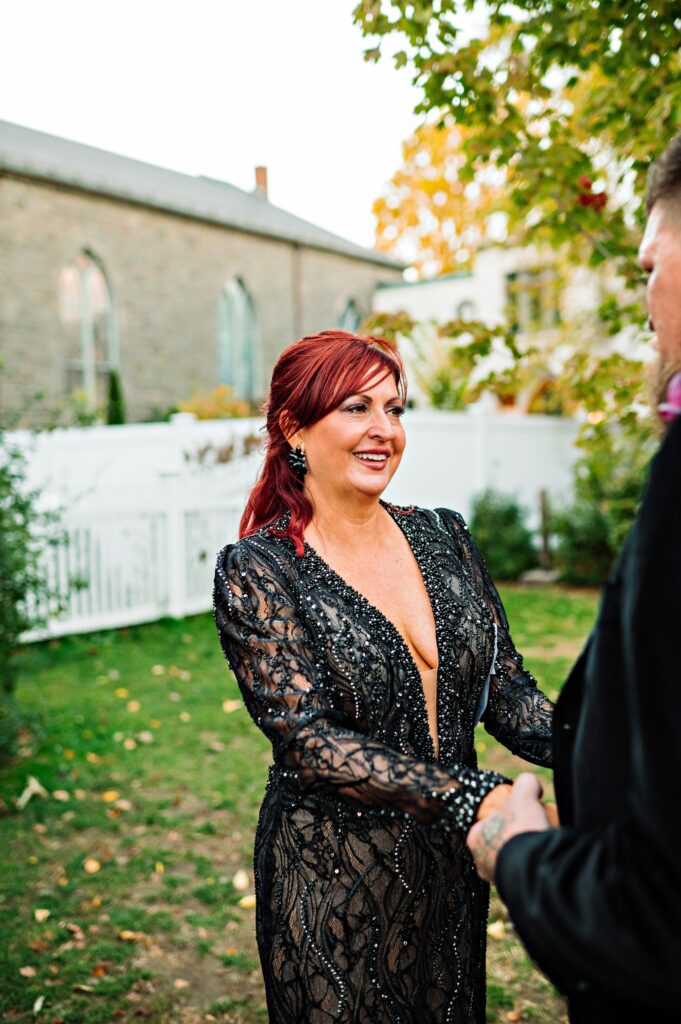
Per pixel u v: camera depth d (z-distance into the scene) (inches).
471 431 547.2
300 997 58.3
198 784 188.1
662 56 94.3
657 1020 32.4
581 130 113.7
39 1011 112.0
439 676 62.8
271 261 975.0
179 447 387.2
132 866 151.6
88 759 202.4
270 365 983.0
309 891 58.1
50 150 871.7
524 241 141.5
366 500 64.2
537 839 35.6
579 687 40.7
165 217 853.8
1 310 714.8
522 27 99.7
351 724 58.7
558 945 31.6
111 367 816.3
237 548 63.0
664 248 36.7
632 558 33.5
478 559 71.9
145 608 360.5
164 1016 111.8
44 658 301.1
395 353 67.0
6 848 159.2
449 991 60.3
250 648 58.7
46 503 322.7
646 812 29.6
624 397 121.7
